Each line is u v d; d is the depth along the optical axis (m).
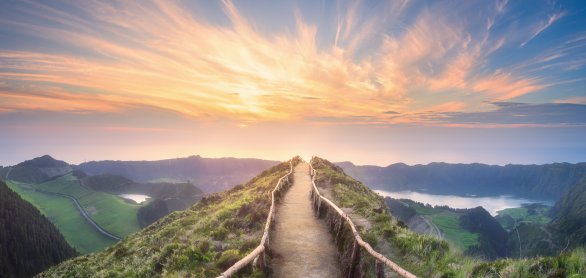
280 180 33.53
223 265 12.34
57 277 26.23
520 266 7.10
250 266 11.97
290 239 17.08
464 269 8.33
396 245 12.14
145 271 15.16
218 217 24.52
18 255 174.88
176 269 13.32
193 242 17.42
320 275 12.52
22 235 190.12
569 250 6.77
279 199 28.41
